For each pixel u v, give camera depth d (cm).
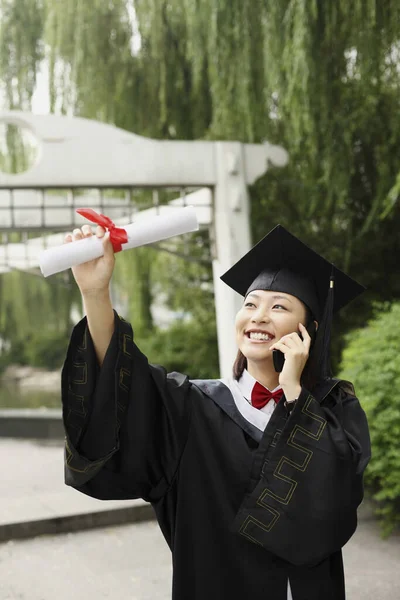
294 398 184
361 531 522
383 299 879
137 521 570
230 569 186
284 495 174
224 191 660
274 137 845
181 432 189
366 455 184
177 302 1216
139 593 427
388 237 864
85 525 554
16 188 629
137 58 888
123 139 637
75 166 628
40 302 1866
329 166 721
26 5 927
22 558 492
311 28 654
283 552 173
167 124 938
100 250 172
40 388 2084
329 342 197
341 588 196
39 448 918
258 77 741
